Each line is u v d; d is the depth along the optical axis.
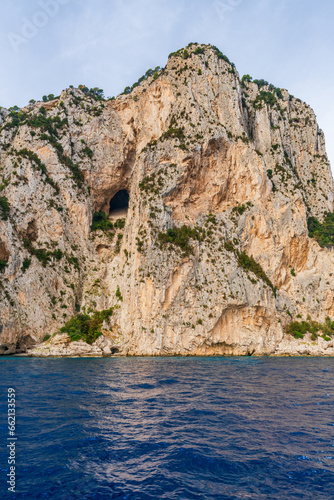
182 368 45.84
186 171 84.31
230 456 14.66
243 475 13.00
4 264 79.00
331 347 74.44
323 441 16.50
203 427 18.55
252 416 20.78
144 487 12.02
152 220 77.00
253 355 70.50
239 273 74.75
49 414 21.12
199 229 79.62
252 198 87.62
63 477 12.74
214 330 70.50
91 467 13.59
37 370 43.47
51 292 82.81
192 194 85.38
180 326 69.06
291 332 77.00
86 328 72.94
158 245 73.62
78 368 45.72
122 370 43.41
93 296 84.69
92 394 27.42
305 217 90.75
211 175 87.69
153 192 81.31
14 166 93.19
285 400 25.36
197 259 75.56
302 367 48.03
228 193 88.19
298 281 85.00
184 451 15.11
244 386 31.42
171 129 91.31
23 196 89.38
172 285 70.94
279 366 49.16
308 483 12.43
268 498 11.40
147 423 19.27
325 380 35.56
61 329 73.62
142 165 86.06
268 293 75.81
